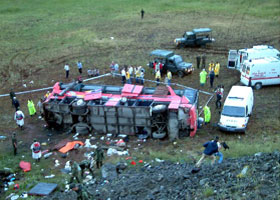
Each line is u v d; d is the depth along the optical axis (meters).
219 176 11.45
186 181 11.70
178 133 18.41
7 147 18.55
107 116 18.88
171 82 27.91
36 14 56.03
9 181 15.02
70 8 59.59
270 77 25.50
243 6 55.69
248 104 20.11
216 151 12.27
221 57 33.84
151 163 15.40
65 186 13.98
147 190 11.74
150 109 18.02
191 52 35.78
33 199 12.88
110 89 20.98
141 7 58.66
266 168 11.20
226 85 26.89
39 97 26.08
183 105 18.19
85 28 47.41
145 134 18.77
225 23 46.59
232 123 18.81
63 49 39.00
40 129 20.72
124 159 16.06
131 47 38.53
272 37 39.47
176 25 46.69
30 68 33.34
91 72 30.23
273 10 51.94
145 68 31.70
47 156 17.20
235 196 9.80
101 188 12.76
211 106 22.92
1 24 50.22
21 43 41.69
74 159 16.78
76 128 19.64
